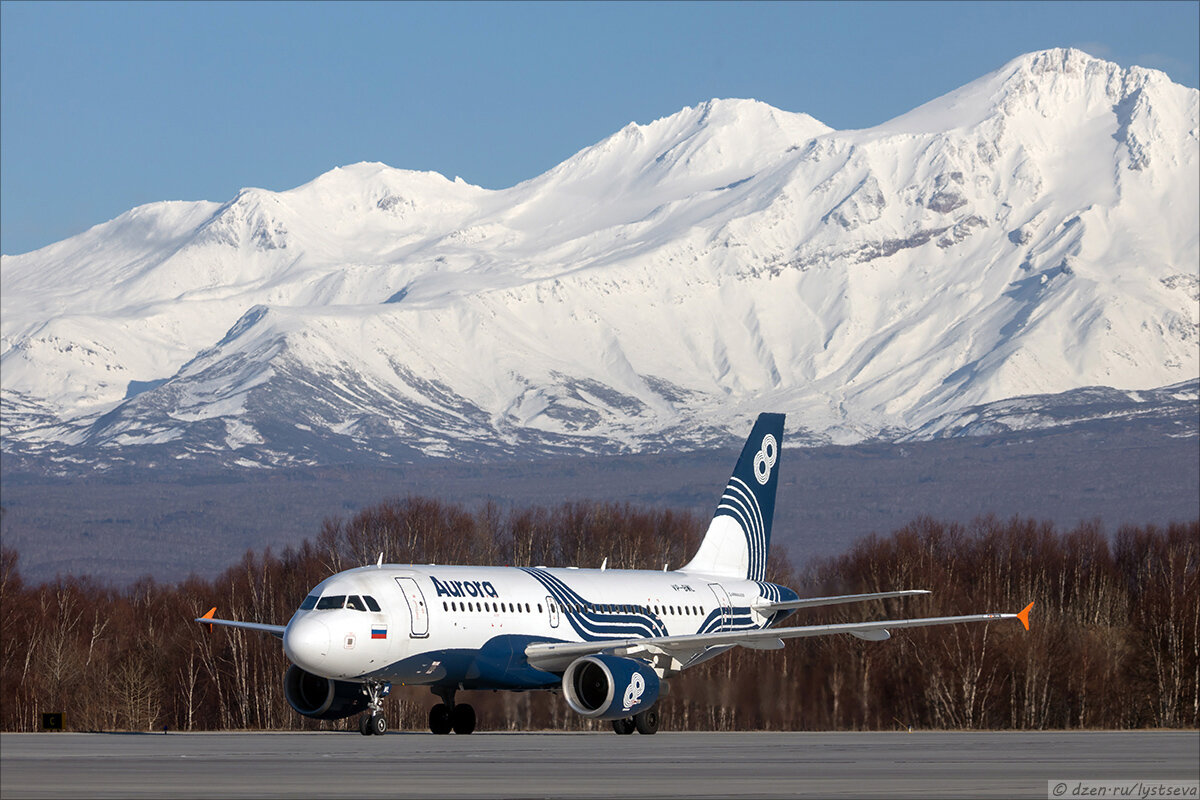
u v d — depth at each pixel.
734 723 123.94
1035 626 129.62
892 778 44.00
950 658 123.50
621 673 68.06
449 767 46.34
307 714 68.56
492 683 70.62
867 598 75.69
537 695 109.50
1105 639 134.75
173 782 40.06
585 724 112.50
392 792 37.78
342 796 36.56
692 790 39.25
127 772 43.47
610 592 76.62
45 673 135.38
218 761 48.47
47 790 37.66
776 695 126.62
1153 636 128.50
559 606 73.31
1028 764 51.38
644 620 77.06
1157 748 64.44
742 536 87.75
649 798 36.91
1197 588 132.25
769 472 89.75
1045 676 123.62
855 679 128.75
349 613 64.56
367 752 54.19
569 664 72.44
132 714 133.00
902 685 128.12
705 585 83.12
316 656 63.44
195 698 139.12
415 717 109.06
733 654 126.44
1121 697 128.12
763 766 48.50
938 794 38.88
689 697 121.56
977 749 62.19
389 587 66.50
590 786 40.06
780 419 90.31
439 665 67.88
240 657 135.75
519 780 41.62
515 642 70.38
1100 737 80.69
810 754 56.44
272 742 62.44
